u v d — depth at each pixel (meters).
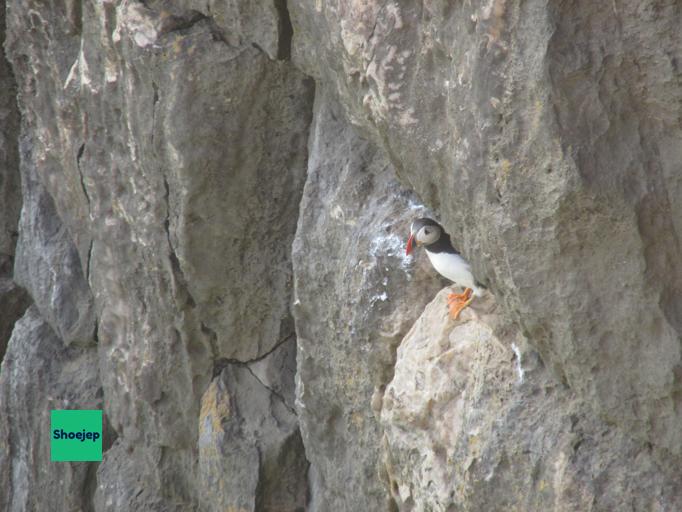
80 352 27.89
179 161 20.00
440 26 14.14
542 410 14.02
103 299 24.48
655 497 12.97
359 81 16.20
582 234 12.62
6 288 29.84
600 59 12.02
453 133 14.02
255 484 21.72
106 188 23.00
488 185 13.30
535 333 13.68
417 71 14.96
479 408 14.62
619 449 13.31
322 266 18.89
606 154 12.23
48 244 27.50
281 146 20.17
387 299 17.58
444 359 15.49
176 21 19.73
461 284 15.68
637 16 11.84
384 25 15.11
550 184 12.49
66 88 22.97
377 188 18.23
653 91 12.02
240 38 19.42
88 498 27.06
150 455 24.75
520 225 13.03
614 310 12.77
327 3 16.23
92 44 21.84
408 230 17.45
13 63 25.48
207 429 22.56
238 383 22.66
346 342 18.41
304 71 19.28
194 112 19.61
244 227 20.88
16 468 29.02
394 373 16.69
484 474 14.31
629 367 12.87
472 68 13.13
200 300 21.88
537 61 12.17
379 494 18.59
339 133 19.14
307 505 21.97
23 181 28.19
